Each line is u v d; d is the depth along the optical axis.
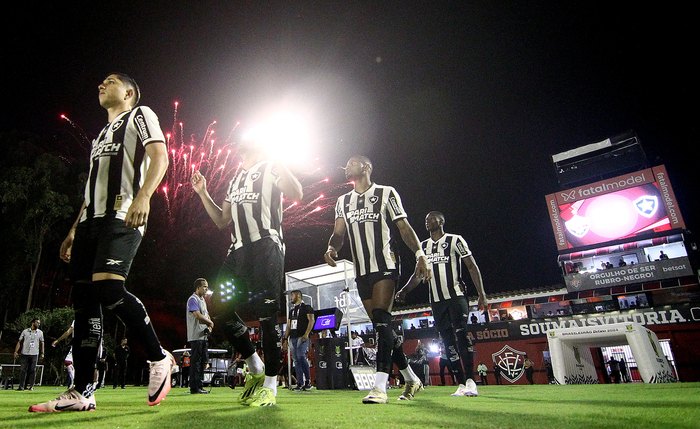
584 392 4.31
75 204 21.83
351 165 3.80
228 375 13.05
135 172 2.65
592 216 21.48
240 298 3.09
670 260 19.16
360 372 8.80
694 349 14.41
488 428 1.48
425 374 11.27
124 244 2.49
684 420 1.58
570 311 20.30
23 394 5.86
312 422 1.74
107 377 18.34
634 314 15.38
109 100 2.97
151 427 1.62
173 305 24.00
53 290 23.95
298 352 8.04
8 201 19.94
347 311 9.60
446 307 5.21
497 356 16.75
